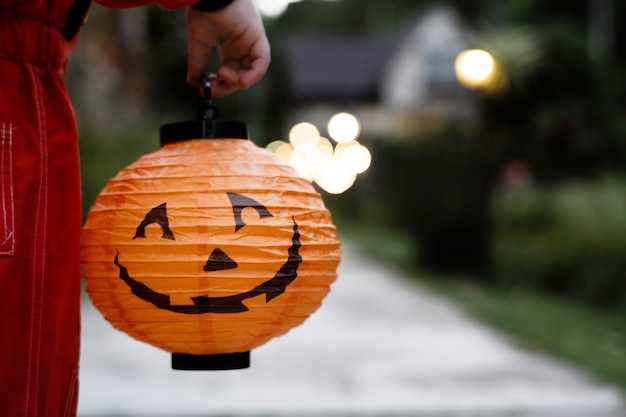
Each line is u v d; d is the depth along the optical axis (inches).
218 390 229.5
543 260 583.5
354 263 703.1
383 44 2005.4
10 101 67.2
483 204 594.6
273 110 1947.6
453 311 421.4
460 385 241.1
